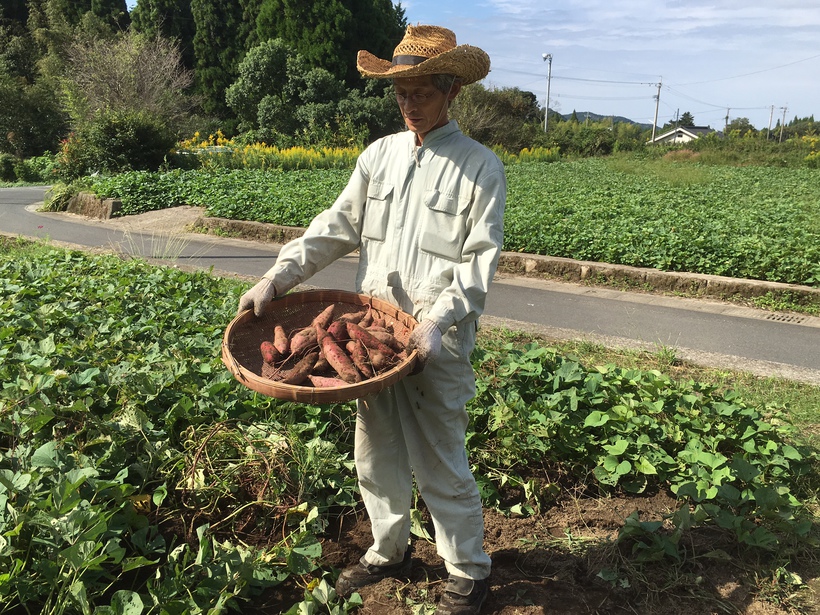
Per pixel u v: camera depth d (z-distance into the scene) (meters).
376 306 2.62
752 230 11.98
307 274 2.65
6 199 21.66
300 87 39.84
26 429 3.15
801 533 3.06
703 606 2.75
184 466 3.22
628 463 3.55
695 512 3.10
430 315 2.25
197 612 2.39
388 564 2.79
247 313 2.54
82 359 4.26
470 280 2.31
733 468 3.46
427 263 2.46
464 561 2.60
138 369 4.13
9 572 2.34
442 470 2.54
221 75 49.66
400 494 2.71
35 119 36.69
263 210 14.45
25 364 3.89
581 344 6.54
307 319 2.75
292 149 29.14
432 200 2.42
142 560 2.48
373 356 2.32
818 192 21.61
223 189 17.14
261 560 2.76
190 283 6.98
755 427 4.08
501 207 2.37
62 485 2.47
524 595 2.79
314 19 44.88
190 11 53.56
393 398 2.62
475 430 3.99
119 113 22.20
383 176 2.55
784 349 6.70
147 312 5.62
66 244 12.23
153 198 17.06
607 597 2.79
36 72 48.94
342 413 3.94
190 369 4.08
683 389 4.56
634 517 3.06
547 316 7.86
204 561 2.64
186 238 13.47
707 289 9.11
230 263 10.76
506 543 3.16
